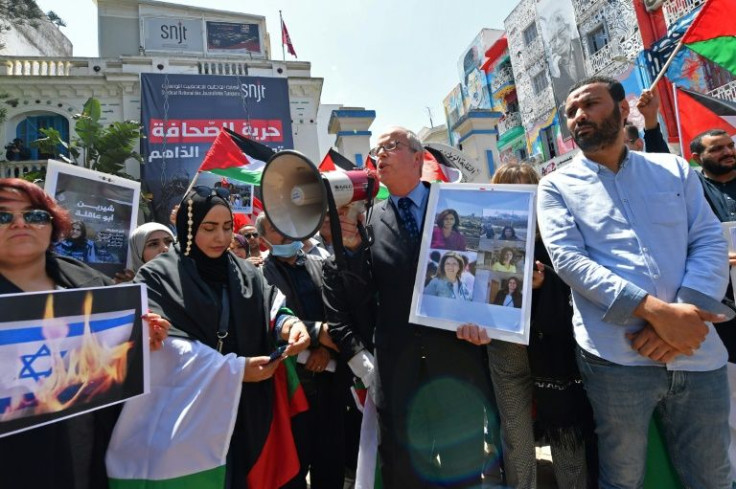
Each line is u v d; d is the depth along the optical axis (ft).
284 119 40.45
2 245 4.94
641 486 5.55
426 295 6.15
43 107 39.22
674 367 5.20
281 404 6.59
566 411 6.58
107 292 5.17
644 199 5.56
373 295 6.86
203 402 5.64
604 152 5.80
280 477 6.31
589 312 5.60
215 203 6.44
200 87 39.01
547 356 6.60
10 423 4.33
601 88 5.73
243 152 15.78
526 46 57.62
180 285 6.13
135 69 40.16
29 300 4.61
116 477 5.39
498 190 6.41
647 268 5.27
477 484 5.98
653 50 39.11
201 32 45.57
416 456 6.05
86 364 4.89
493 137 29.32
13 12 42.83
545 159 55.16
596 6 45.37
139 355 5.33
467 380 6.13
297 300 8.42
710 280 5.03
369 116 27.48
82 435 5.16
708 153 9.32
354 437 9.13
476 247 6.18
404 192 6.84
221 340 6.14
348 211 6.34
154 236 9.48
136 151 38.65
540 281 6.28
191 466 5.42
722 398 5.32
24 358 4.50
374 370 6.52
